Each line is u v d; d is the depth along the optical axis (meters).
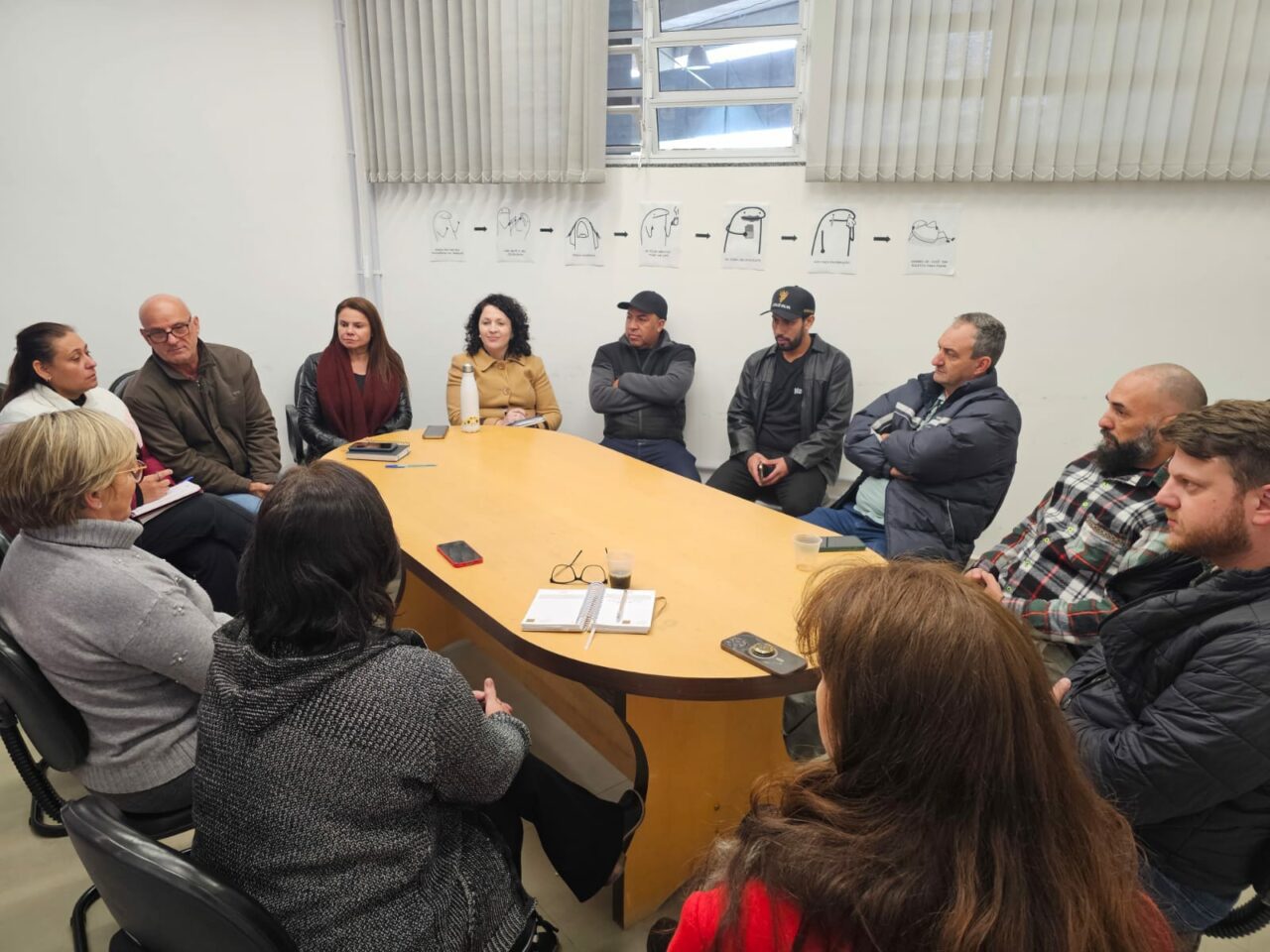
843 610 0.66
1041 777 0.60
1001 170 3.08
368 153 4.03
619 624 1.53
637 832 1.65
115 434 1.38
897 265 3.36
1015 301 3.23
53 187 3.31
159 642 1.37
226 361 3.04
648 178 3.67
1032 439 3.35
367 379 3.42
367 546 1.02
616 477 2.52
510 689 2.56
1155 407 1.77
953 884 0.58
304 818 0.95
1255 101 2.73
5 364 3.34
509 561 1.86
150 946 0.97
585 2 3.44
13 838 1.93
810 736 2.18
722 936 0.64
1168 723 1.11
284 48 3.73
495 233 3.98
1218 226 2.92
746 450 3.42
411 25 3.73
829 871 0.60
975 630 0.61
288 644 1.00
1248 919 1.21
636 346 3.63
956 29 3.00
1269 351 2.97
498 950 1.15
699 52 3.51
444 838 1.15
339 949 0.96
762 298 3.62
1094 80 2.89
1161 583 1.73
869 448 2.71
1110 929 0.62
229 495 2.94
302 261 4.02
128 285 3.57
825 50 3.16
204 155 3.63
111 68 3.34
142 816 1.46
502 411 3.58
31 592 1.35
